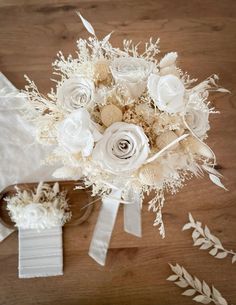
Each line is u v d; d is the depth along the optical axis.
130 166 0.37
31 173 0.56
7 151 0.57
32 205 0.52
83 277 0.55
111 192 0.48
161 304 0.54
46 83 0.58
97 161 0.38
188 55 0.60
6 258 0.55
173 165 0.42
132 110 0.40
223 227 0.56
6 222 0.54
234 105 0.59
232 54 0.60
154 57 0.60
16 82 0.58
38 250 0.54
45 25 0.60
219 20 0.61
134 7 0.61
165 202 0.56
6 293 0.54
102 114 0.39
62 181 0.55
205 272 0.55
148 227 0.56
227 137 0.58
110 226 0.55
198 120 0.42
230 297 0.55
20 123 0.57
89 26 0.44
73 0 0.61
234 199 0.57
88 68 0.41
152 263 0.55
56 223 0.53
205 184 0.57
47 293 0.54
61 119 0.42
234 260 0.55
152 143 0.41
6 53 0.59
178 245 0.56
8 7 0.60
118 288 0.55
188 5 0.61
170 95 0.37
